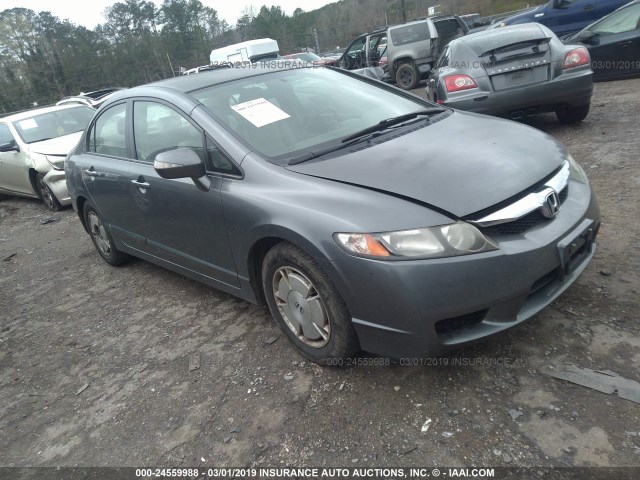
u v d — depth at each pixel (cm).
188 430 254
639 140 539
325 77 385
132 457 245
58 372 333
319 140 304
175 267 377
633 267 312
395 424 231
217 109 318
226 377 288
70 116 867
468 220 225
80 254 566
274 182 270
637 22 819
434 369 259
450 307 219
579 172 288
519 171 250
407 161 260
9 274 548
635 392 222
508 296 225
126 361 328
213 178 298
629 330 259
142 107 369
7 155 821
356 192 242
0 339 396
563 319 277
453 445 215
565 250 240
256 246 282
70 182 476
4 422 293
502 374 248
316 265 248
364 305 232
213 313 364
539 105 586
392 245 221
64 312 423
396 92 387
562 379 238
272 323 332
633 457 195
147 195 356
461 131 301
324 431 236
